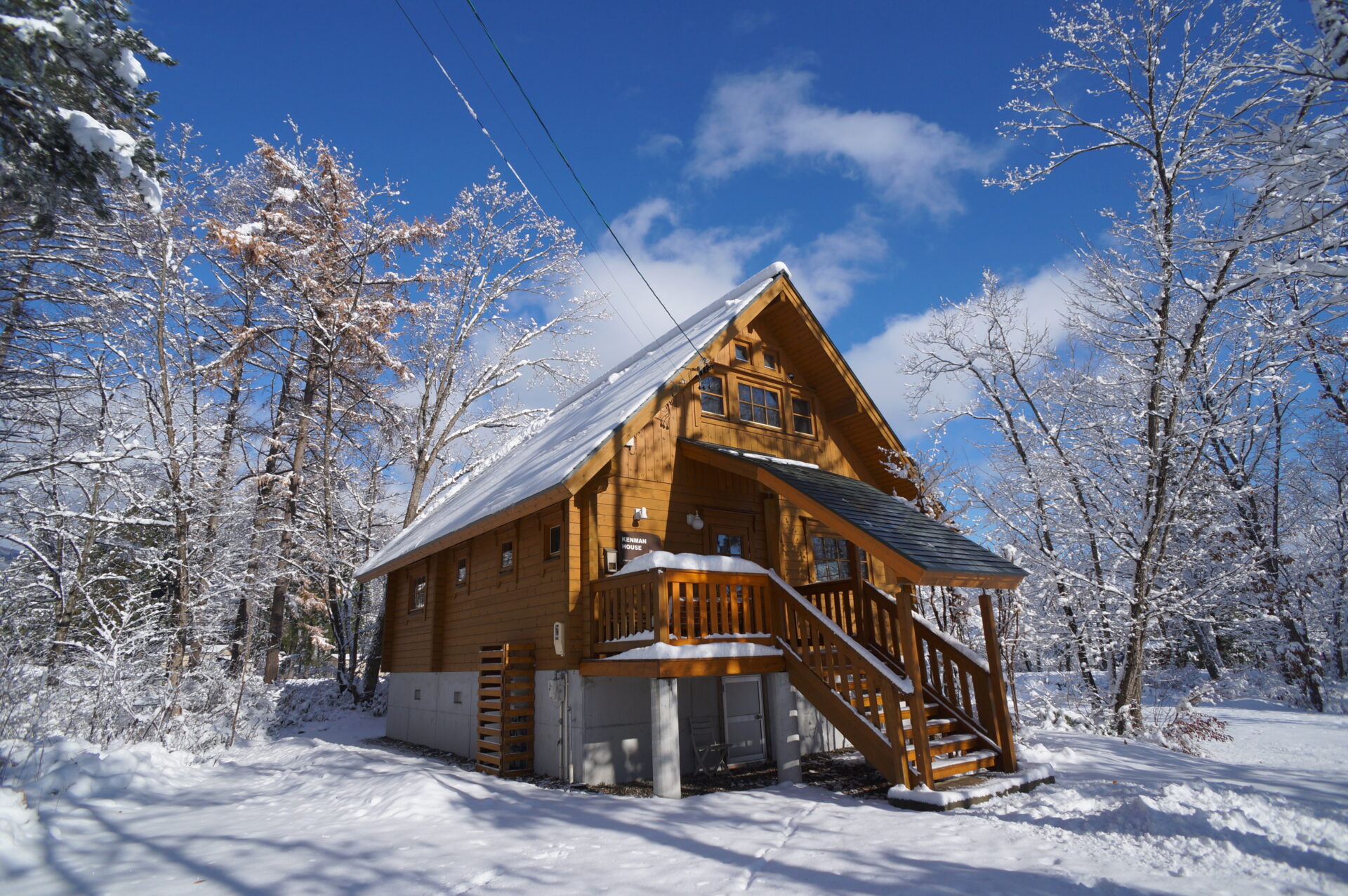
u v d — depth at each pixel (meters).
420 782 8.15
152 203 7.70
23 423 15.59
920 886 4.72
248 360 22.86
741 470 10.95
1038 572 17.33
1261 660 27.31
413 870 5.43
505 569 12.52
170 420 17.11
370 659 22.70
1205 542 18.20
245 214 22.69
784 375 14.55
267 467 24.52
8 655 10.76
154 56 7.49
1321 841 5.59
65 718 10.97
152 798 8.95
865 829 6.55
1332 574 24.12
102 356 16.70
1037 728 13.73
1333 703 23.39
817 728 12.57
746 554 12.59
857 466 15.89
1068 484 17.62
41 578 15.62
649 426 11.69
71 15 6.73
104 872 5.60
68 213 7.95
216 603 19.09
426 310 24.80
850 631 11.23
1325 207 8.71
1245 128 10.01
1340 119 8.48
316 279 22.41
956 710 9.76
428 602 15.54
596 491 10.60
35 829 6.59
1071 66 15.93
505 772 10.60
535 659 11.23
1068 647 18.12
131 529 18.20
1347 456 23.94
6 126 6.95
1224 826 5.64
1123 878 4.79
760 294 13.38
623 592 9.59
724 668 8.95
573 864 5.53
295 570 23.11
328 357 22.80
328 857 5.86
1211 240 10.01
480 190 24.88
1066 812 6.80
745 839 6.23
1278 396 19.64
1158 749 12.63
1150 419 16.78
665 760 8.49
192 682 14.62
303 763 11.78
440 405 24.97
